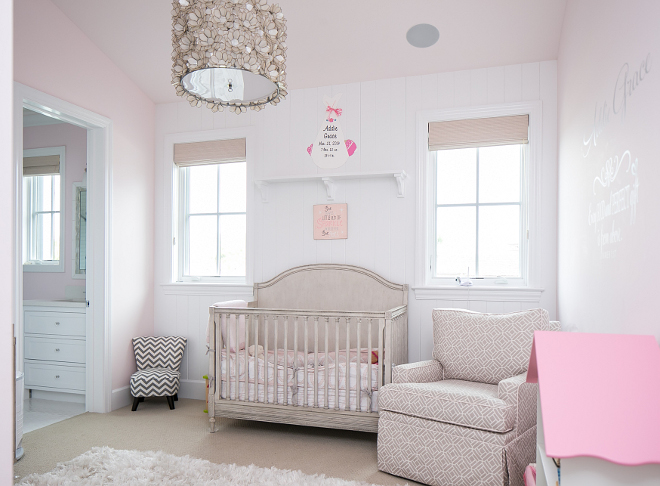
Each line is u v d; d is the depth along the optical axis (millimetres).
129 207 3859
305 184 3764
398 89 3561
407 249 3514
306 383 2990
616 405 1119
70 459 2688
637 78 1513
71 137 4465
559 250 3059
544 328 2703
